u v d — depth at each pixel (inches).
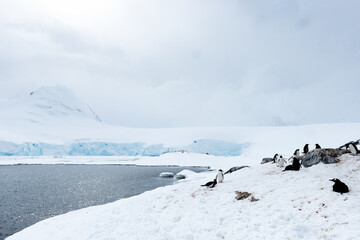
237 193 568.1
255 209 465.7
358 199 415.5
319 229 357.4
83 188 1521.9
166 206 563.8
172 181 1766.7
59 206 1078.4
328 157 663.1
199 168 2876.5
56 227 534.6
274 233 370.3
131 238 437.4
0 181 1855.3
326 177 561.3
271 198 500.1
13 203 1133.1
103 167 3189.0
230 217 454.0
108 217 552.1
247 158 3535.9
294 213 417.7
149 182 1736.0
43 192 1402.6
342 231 334.3
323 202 431.2
